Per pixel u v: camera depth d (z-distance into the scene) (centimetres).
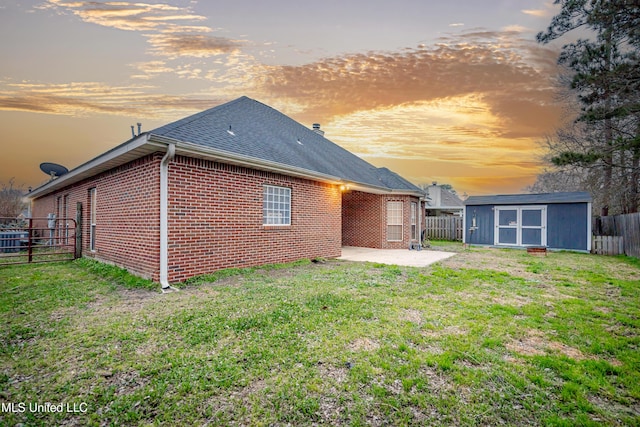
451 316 462
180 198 660
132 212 717
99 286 627
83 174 924
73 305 503
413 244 1536
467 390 277
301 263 938
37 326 413
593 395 275
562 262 1042
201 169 702
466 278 734
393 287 633
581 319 458
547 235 1529
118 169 786
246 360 325
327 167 1137
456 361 328
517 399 266
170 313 461
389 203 1515
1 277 711
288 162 904
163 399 261
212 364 315
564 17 959
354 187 1220
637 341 381
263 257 855
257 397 265
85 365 315
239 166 789
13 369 307
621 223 1327
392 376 297
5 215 2367
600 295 594
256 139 938
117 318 441
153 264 634
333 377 295
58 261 947
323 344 362
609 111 923
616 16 852
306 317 447
